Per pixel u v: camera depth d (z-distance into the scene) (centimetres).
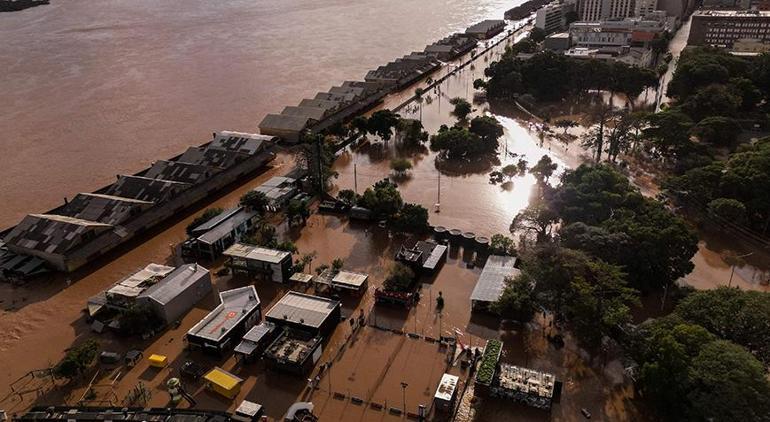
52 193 18162
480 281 12294
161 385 10112
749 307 9675
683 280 13125
